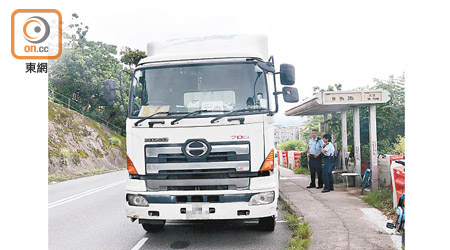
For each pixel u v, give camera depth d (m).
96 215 8.73
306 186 11.73
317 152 11.09
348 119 14.12
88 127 29.58
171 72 6.19
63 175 19.27
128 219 8.23
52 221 8.09
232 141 5.64
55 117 25.88
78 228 7.42
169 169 5.68
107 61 33.09
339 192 10.16
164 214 5.63
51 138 23.05
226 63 6.15
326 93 9.71
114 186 14.78
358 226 6.42
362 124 13.97
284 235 6.50
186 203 5.60
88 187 14.70
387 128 13.74
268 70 6.02
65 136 25.08
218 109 5.90
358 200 8.85
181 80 6.15
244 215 5.59
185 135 5.68
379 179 10.19
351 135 13.66
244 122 5.68
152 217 5.69
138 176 5.85
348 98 9.71
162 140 5.73
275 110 6.01
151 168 5.73
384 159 9.78
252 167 5.63
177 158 5.69
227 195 5.57
